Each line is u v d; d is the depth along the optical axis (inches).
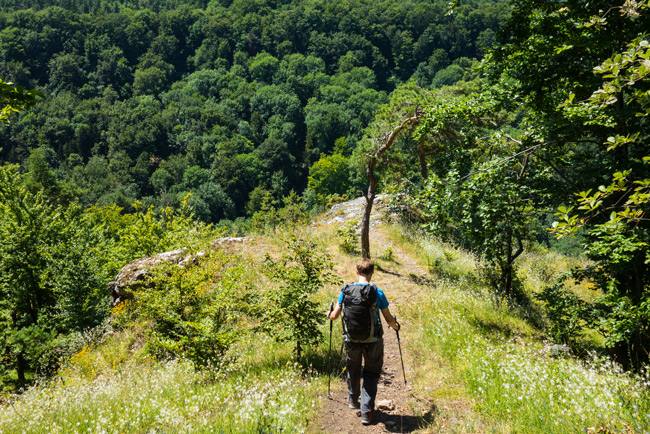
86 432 187.5
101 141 5738.2
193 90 6904.5
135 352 371.9
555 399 172.1
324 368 235.8
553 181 308.0
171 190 4591.5
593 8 277.1
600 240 254.7
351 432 163.8
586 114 261.6
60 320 713.0
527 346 267.3
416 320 322.3
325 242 585.3
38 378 429.7
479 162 335.9
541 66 317.1
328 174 3895.2
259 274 441.4
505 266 396.2
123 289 455.5
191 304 317.4
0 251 884.0
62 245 856.9
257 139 5836.6
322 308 327.6
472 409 176.9
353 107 6107.3
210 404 197.6
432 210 299.4
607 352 287.7
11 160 4985.2
